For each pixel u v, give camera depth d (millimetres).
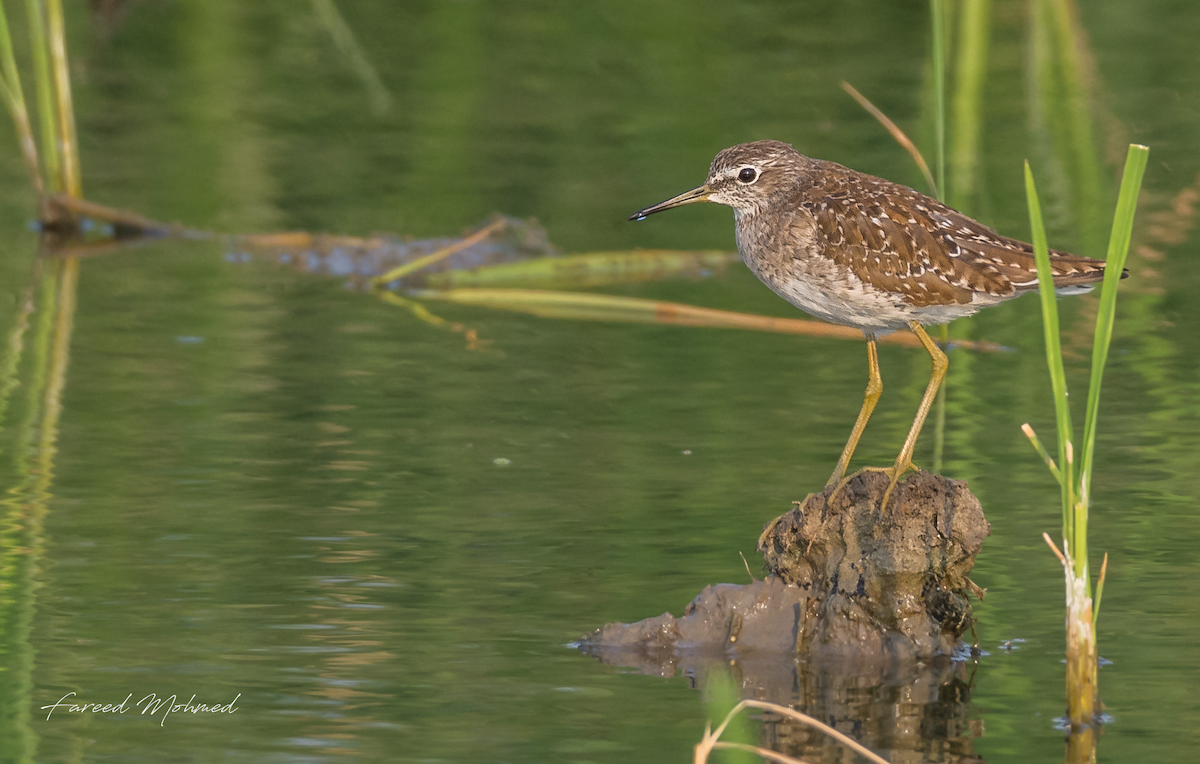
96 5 26969
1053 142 21797
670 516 11547
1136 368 14969
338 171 21391
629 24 26938
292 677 9078
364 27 26750
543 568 10672
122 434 13320
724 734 8438
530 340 16266
